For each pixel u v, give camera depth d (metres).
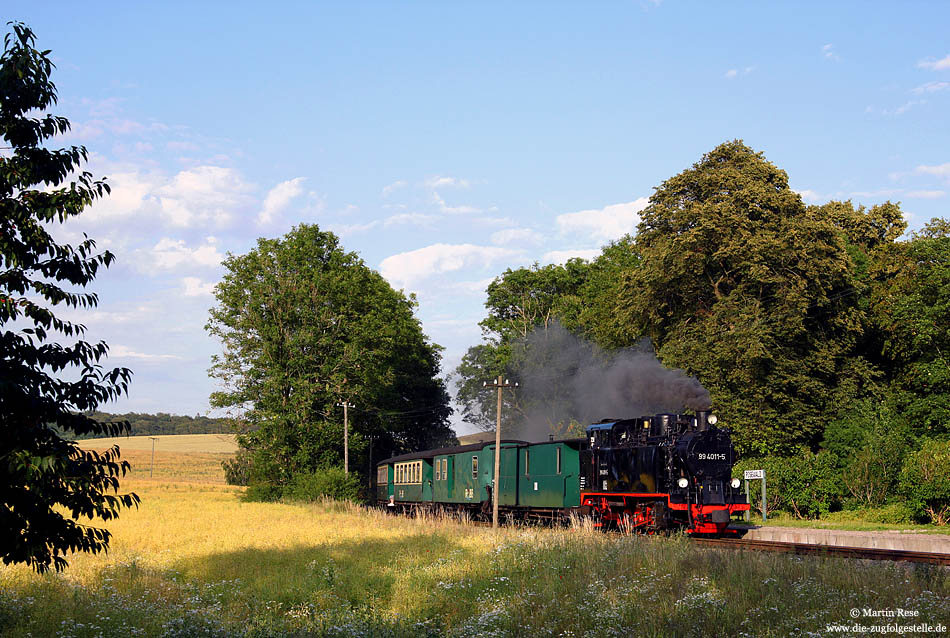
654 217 40.19
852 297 36.72
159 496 54.78
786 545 18.83
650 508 24.34
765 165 39.03
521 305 62.00
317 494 45.41
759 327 32.91
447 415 71.62
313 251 54.50
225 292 52.16
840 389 34.88
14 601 12.48
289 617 12.76
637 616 11.73
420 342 69.75
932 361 32.25
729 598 12.25
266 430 49.06
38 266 9.66
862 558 15.63
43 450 9.16
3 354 9.17
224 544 22.16
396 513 40.88
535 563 16.31
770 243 33.97
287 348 51.53
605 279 50.12
